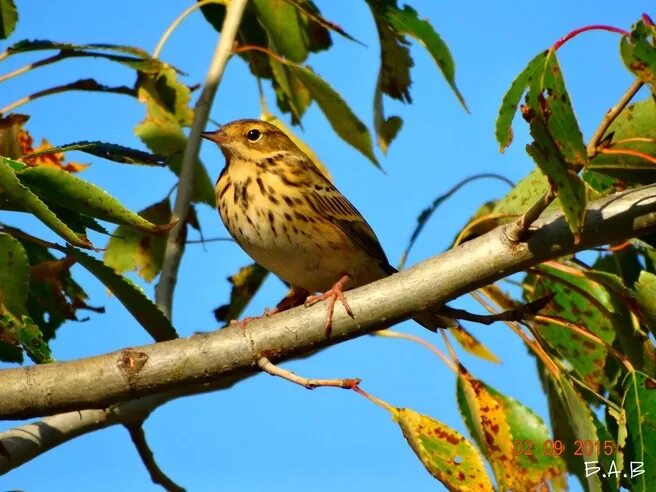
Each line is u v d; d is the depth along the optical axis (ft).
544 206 28.91
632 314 33.83
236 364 30.14
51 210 31.12
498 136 29.25
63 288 37.91
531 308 32.30
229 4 41.91
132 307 32.12
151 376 29.66
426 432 30.86
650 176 34.40
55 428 34.22
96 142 33.47
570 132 26.81
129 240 43.83
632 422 31.68
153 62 40.40
